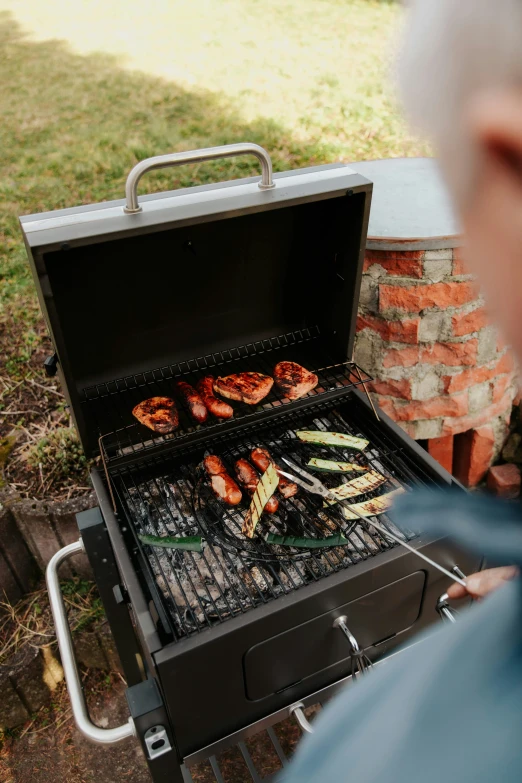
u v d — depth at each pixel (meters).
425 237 1.92
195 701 1.21
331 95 5.65
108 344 1.66
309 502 1.58
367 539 1.45
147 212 1.31
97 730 1.22
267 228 1.66
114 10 9.02
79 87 6.34
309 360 1.86
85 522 1.49
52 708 2.10
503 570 1.13
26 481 2.36
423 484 1.54
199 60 6.88
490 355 2.25
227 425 1.69
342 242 1.61
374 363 2.24
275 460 1.70
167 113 5.57
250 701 1.30
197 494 1.62
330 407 1.78
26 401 2.73
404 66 0.29
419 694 0.44
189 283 1.66
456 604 1.50
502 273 0.28
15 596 2.22
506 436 2.62
